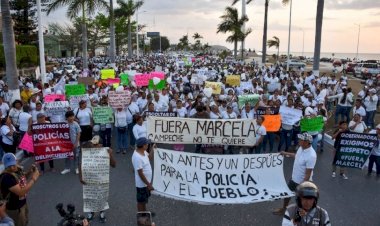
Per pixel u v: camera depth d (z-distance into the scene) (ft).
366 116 54.95
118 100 40.75
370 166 35.73
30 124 36.47
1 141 35.88
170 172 25.93
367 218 26.48
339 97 55.77
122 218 25.91
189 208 27.86
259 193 25.76
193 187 25.82
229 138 30.53
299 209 13.41
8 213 20.16
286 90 61.26
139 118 36.63
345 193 31.17
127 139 41.91
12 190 19.75
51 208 27.55
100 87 61.87
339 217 26.55
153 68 112.47
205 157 26.18
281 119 41.47
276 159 26.40
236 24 183.42
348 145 34.60
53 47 256.93
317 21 90.38
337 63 221.87
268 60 292.61
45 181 33.19
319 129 38.14
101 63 165.27
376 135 34.04
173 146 42.93
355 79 145.07
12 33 54.29
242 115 42.01
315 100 52.37
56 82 73.67
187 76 79.87
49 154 34.27
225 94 56.44
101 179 24.49
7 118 36.01
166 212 27.12
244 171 26.35
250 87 63.57
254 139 30.58
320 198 29.94
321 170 37.01
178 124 30.19
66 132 34.40
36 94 47.96
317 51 91.30
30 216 26.20
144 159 23.22
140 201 23.62
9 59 53.83
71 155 34.65
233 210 27.53
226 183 26.12
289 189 25.94
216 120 30.22
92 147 24.72
